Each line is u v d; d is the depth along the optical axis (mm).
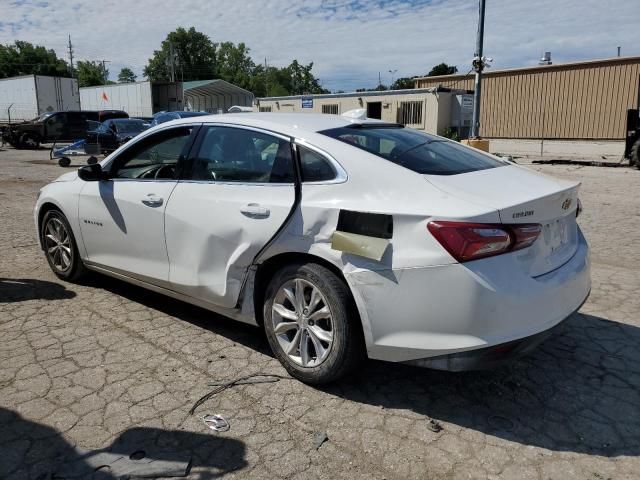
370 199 2969
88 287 4988
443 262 2701
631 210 9039
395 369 3516
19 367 3459
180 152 3961
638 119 16719
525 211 2807
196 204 3689
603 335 3998
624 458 2643
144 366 3496
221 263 3576
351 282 2961
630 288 4988
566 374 3443
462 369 2766
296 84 114062
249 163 3559
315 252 3100
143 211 4027
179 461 2586
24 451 2654
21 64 91250
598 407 3080
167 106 36844
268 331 3428
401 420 2949
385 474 2521
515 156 22797
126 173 4336
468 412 3033
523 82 25250
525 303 2738
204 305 3840
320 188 3162
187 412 2990
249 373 3432
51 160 19953
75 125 27344
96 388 3221
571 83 23750
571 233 3375
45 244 5172
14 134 26031
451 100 26047
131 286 5031
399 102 27000
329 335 3131
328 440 2770
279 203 3271
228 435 2795
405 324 2840
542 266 2941
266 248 3312
